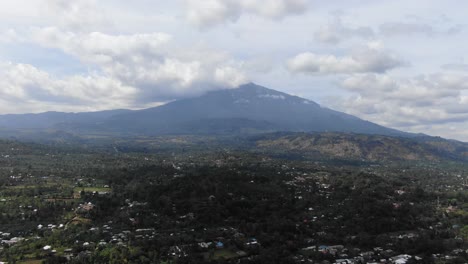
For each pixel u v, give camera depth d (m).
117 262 153.00
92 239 176.00
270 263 164.25
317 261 169.88
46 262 149.62
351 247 188.12
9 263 149.75
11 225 194.88
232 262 164.25
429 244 185.88
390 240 194.75
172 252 168.12
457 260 169.12
